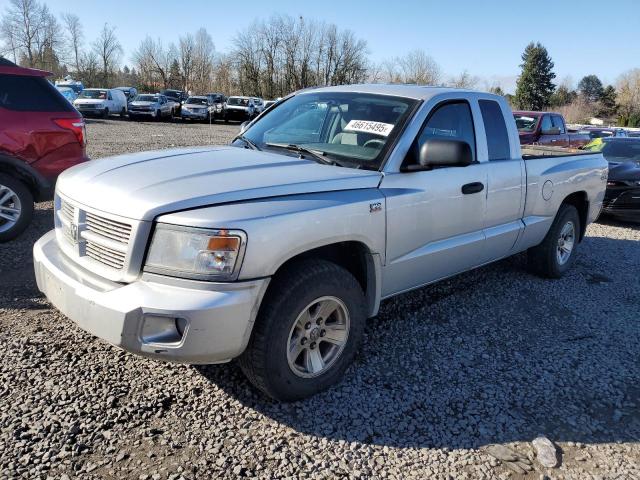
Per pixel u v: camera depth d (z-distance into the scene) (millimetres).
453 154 3453
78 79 74250
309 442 2850
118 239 2812
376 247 3430
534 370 3744
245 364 2980
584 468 2797
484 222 4418
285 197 3006
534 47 76750
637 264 6629
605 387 3578
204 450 2732
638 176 8766
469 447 2898
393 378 3523
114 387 3201
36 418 2873
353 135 3859
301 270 3023
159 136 21281
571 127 24953
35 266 3328
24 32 70312
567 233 5781
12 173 5875
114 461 2613
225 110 36500
